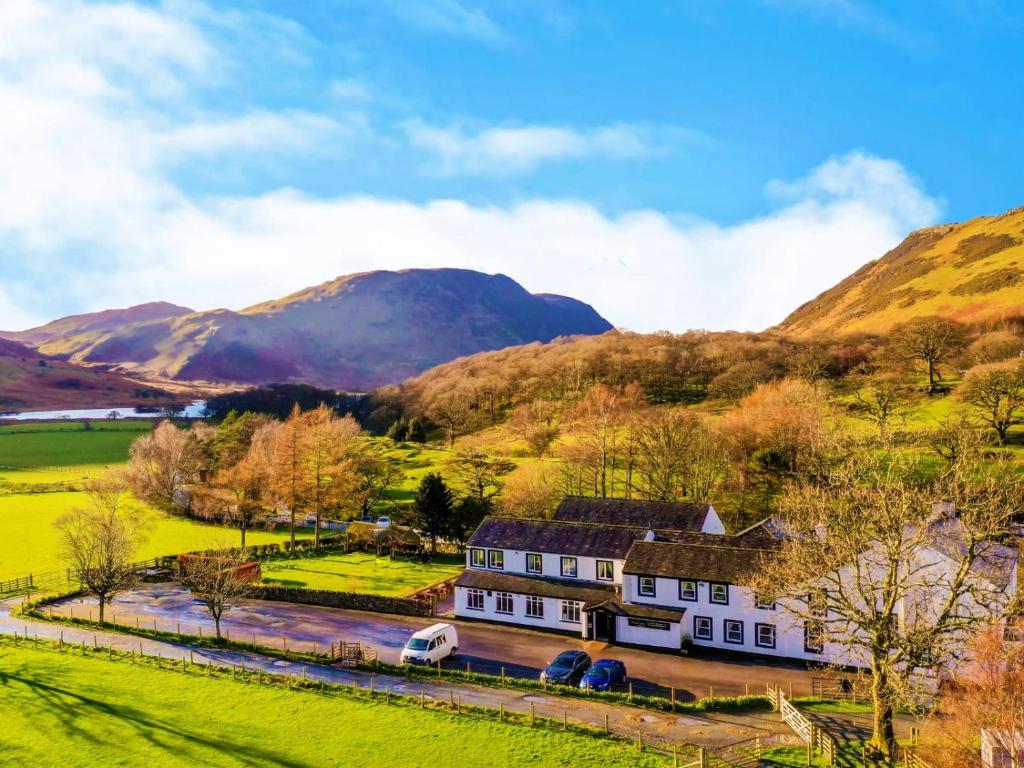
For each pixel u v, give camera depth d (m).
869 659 42.56
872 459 60.72
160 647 59.38
